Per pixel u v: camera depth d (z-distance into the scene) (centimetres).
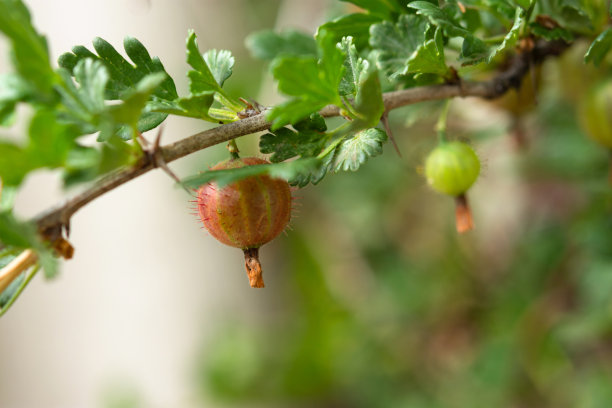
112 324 56
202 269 56
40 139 24
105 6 51
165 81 26
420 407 48
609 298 37
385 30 28
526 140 35
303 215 61
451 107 35
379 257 54
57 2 51
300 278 61
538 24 28
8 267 25
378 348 53
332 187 52
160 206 54
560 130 38
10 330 58
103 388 57
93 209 54
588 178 37
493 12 28
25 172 24
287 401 57
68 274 56
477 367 44
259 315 59
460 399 46
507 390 44
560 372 42
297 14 40
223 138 25
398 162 48
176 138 51
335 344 57
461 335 50
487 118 35
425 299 51
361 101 25
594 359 41
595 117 31
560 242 42
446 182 29
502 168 42
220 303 57
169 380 57
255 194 26
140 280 55
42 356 58
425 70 27
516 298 43
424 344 51
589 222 36
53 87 24
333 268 61
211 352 57
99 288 56
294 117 25
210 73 26
